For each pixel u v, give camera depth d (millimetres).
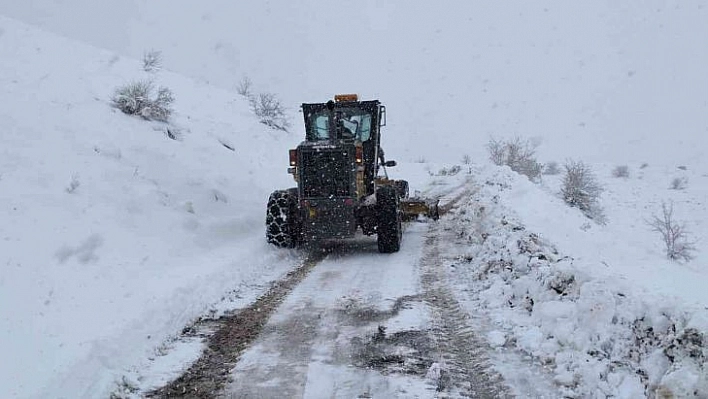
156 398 4344
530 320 5637
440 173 25812
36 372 4383
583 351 4680
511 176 20297
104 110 12812
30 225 7238
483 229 9992
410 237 11000
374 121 10398
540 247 7262
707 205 22766
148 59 22328
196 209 10328
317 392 4406
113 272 6879
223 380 4645
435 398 4250
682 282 6754
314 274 8156
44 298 5859
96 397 4246
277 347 5340
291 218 9523
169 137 13406
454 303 6527
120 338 5148
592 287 5207
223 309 6445
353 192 9219
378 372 4734
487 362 4867
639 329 4469
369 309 6418
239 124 20000
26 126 10055
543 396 4219
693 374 3682
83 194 8625
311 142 9578
